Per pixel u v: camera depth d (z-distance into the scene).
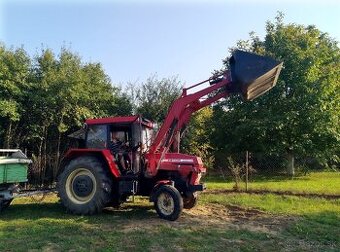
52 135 17.23
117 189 9.17
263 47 22.56
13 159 9.19
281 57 20.73
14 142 16.05
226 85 8.83
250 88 8.53
